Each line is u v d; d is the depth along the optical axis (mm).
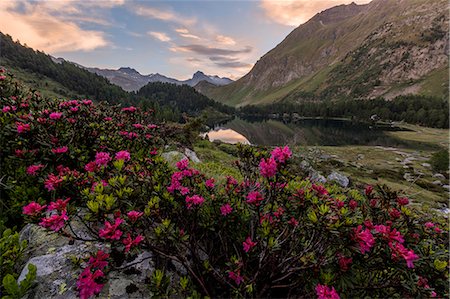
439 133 131250
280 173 3045
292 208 3318
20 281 2979
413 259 2414
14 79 7801
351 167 58031
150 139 6504
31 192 4238
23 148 4574
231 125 199375
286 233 3158
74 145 5180
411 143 108750
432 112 156750
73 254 3307
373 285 2867
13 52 194875
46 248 3422
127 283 3092
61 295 2863
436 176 56375
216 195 3920
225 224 3596
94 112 6648
